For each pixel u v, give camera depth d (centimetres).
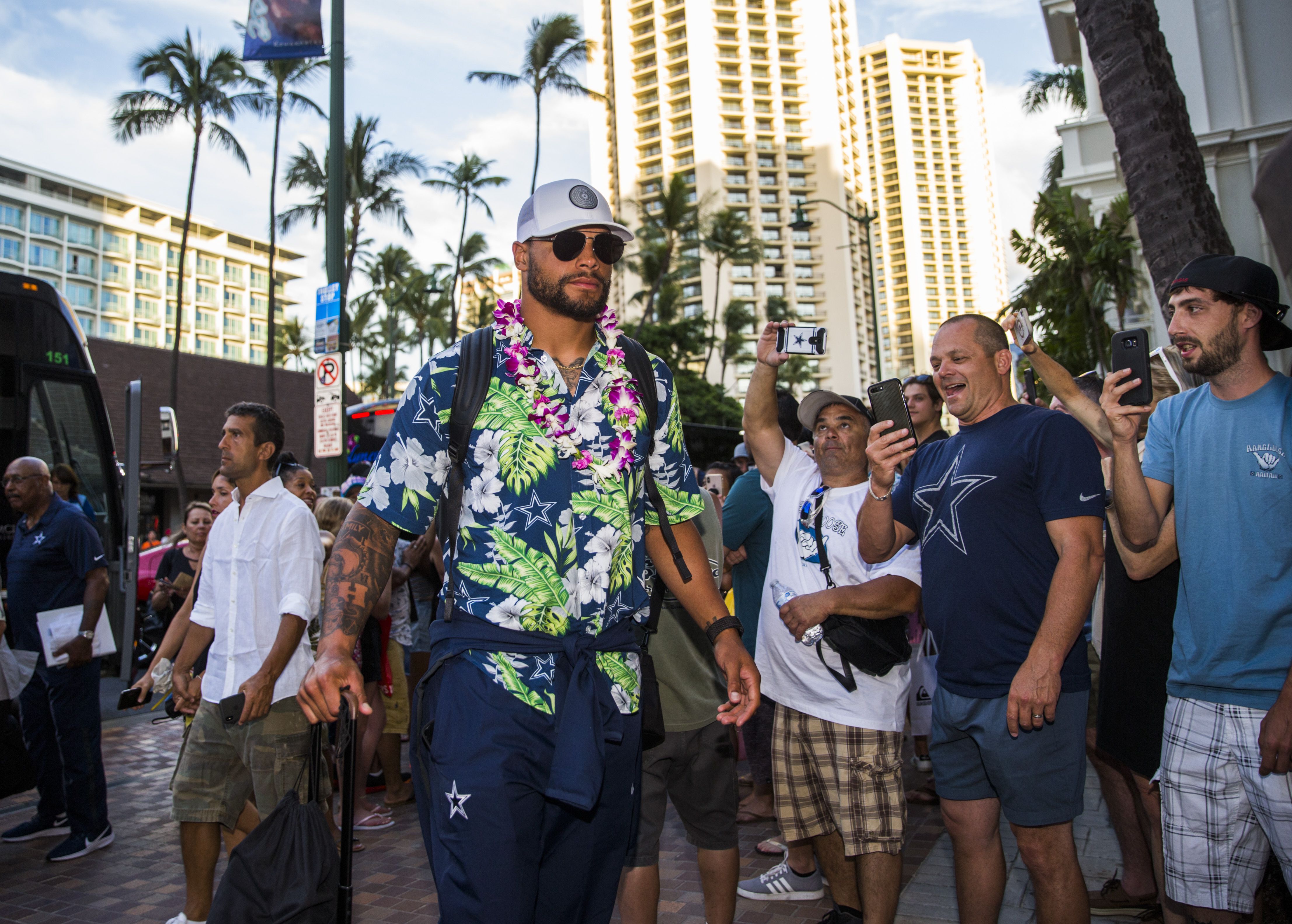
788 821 335
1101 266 1512
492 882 177
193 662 364
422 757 196
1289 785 235
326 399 844
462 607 195
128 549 980
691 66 11831
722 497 613
